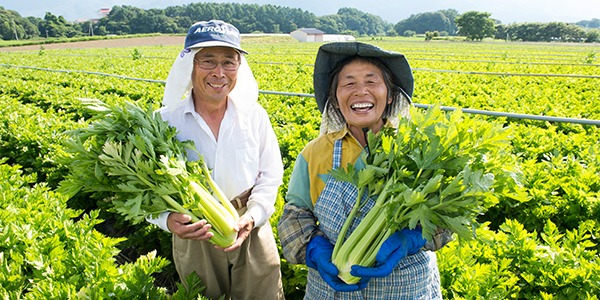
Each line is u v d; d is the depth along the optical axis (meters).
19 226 3.21
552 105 9.72
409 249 1.87
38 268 2.67
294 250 2.12
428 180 1.81
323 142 2.22
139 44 75.38
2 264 2.83
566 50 56.06
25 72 20.78
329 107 2.24
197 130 2.43
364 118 2.04
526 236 3.24
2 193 3.86
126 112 2.14
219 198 2.32
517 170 1.90
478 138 1.82
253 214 2.46
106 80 15.27
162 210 2.14
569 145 5.98
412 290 1.98
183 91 2.27
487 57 36.81
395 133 2.13
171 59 33.69
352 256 1.85
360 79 2.02
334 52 2.05
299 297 3.56
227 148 2.42
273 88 13.42
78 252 2.77
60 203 3.80
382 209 1.85
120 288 2.45
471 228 1.75
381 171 1.79
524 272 3.00
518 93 12.46
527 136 6.42
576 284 2.78
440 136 1.81
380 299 1.98
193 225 2.15
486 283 2.69
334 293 2.09
